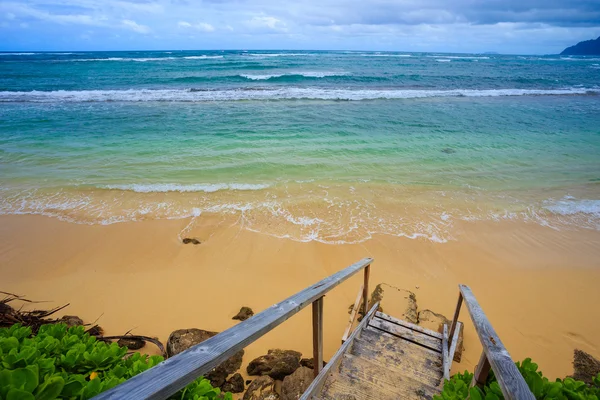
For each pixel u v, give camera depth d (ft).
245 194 28.14
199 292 17.88
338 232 23.30
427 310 16.60
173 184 29.68
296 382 11.53
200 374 4.23
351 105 66.18
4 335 8.64
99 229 23.06
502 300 17.99
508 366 5.70
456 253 21.63
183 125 49.03
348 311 16.80
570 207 27.50
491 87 97.76
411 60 203.41
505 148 41.96
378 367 11.06
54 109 57.67
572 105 71.61
